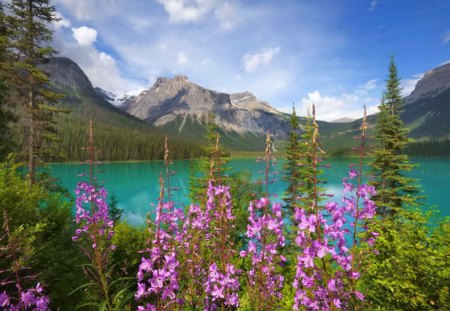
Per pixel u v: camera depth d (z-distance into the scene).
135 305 5.70
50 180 19.95
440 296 5.31
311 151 3.34
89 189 4.52
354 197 3.50
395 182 18.08
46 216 7.55
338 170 88.25
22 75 18.39
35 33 18.45
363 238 3.46
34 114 18.94
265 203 4.04
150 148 128.75
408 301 5.60
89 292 5.76
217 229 4.61
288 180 16.25
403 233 6.32
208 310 4.32
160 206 4.13
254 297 4.27
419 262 5.68
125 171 89.38
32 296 3.58
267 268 4.04
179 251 4.16
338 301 3.08
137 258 8.90
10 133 18.41
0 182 6.64
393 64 18.69
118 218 16.30
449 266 5.39
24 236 5.55
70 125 121.19
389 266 5.57
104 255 4.37
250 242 4.25
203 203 5.26
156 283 3.44
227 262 4.36
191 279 4.29
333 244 3.28
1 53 17.56
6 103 17.80
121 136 132.62
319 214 3.15
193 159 24.52
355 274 3.17
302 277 3.47
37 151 19.25
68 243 7.85
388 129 17.83
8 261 5.23
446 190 55.12
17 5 18.47
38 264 6.26
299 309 3.48
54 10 19.34
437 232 6.27
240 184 20.78
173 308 3.66
